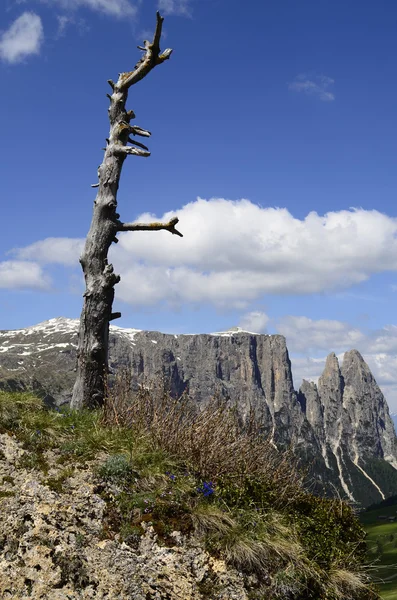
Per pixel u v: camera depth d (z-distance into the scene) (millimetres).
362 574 7664
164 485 7570
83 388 10891
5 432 7855
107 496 7055
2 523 6266
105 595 5918
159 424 8859
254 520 7453
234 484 8172
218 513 7270
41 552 6043
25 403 8617
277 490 8727
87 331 11188
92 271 11547
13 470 7086
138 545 6547
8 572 5824
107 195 12000
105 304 11375
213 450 8562
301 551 7320
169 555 6520
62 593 5777
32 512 6453
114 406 9266
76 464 7492
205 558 6664
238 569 6723
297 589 6844
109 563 6215
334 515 8703
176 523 6973
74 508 6688
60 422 8594
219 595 6398
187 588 6305
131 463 7734
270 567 6965
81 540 6309
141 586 6125
